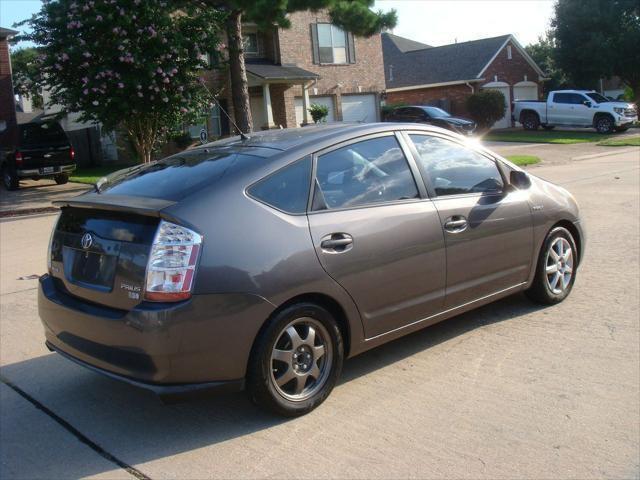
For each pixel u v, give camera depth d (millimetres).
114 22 15867
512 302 6004
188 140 26250
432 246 4602
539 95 40812
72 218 4289
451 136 5125
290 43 30031
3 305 7035
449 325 5527
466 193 4984
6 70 23156
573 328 5262
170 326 3555
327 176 4273
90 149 29875
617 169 16750
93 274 3982
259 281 3740
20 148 19703
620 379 4316
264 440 3812
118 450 3824
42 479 3545
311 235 4004
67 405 4484
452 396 4223
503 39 38500
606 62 37875
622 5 37469
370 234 4258
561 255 5805
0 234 12250
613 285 6344
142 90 16438
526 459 3445
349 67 32188
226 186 3896
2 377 5020
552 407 3996
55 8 16109
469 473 3340
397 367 4734
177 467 3582
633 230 8820
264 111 29141
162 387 3637
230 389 3785
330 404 4211
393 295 4414
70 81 16688
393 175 4594
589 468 3336
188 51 17000
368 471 3410
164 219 3680
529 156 22266
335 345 4168
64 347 4215
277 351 3910
